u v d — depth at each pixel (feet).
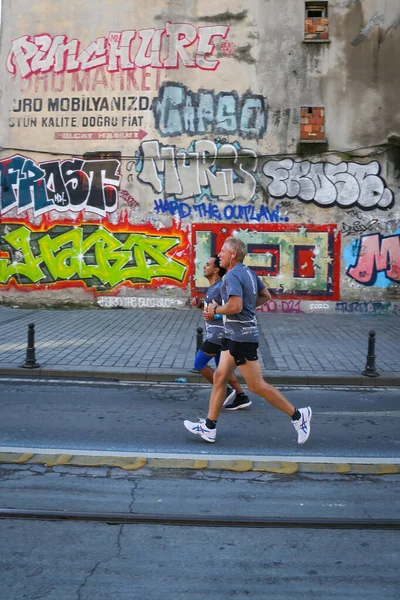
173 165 53.26
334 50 52.01
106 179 53.83
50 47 53.83
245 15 52.44
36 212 54.49
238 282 18.38
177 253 53.52
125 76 53.31
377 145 51.85
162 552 12.35
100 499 15.02
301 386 28.76
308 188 52.39
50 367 30.12
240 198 52.90
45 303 54.65
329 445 19.76
